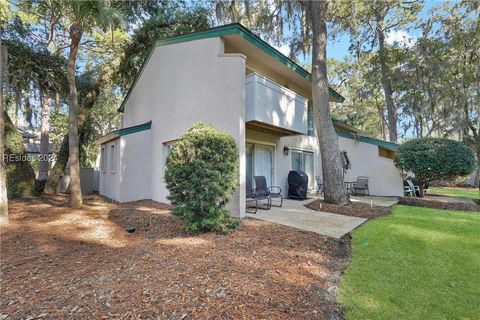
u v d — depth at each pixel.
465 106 16.23
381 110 25.77
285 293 3.17
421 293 3.34
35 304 2.89
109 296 3.02
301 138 12.90
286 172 11.62
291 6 11.36
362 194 13.09
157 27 14.20
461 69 14.98
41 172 16.55
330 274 3.82
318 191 12.53
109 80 14.49
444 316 2.89
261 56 9.37
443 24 14.90
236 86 7.40
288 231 5.66
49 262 4.19
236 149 5.79
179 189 5.42
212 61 7.93
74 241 5.27
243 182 7.16
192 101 8.39
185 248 4.57
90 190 14.38
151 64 10.77
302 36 11.97
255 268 3.81
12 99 12.98
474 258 4.44
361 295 3.26
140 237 5.50
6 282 3.47
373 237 5.44
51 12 11.79
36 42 12.53
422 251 4.73
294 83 12.52
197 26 15.08
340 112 28.22
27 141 22.25
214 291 3.12
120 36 13.48
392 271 3.94
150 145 10.51
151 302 2.88
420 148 10.74
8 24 11.23
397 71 16.38
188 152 5.41
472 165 10.16
